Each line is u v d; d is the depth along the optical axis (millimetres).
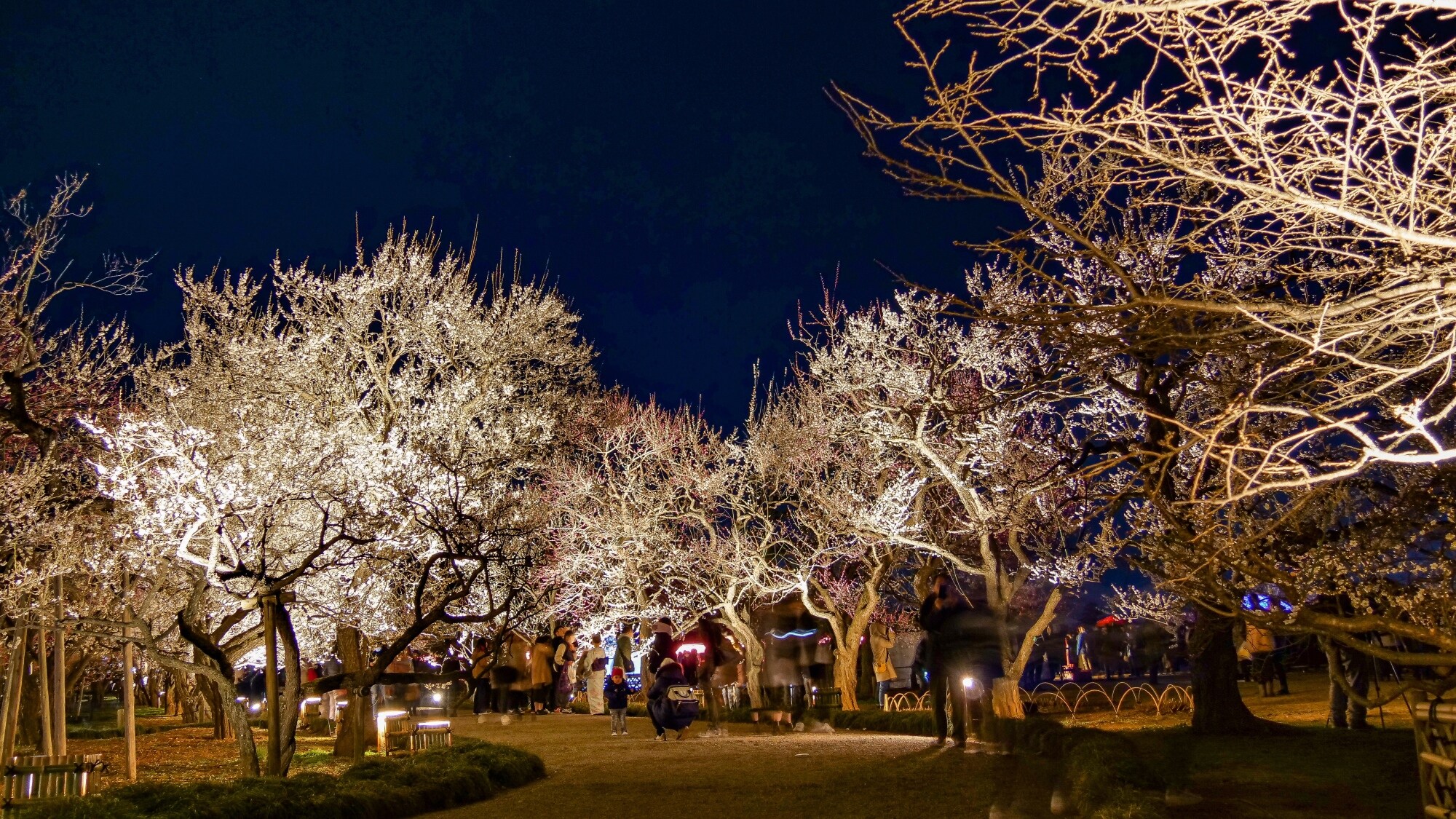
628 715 26547
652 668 24469
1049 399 12109
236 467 14352
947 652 13492
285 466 14781
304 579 17062
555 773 13828
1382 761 10398
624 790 11711
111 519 13711
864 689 33594
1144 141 5195
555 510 28250
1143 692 22000
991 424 18578
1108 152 5758
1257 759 10891
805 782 11453
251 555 14359
